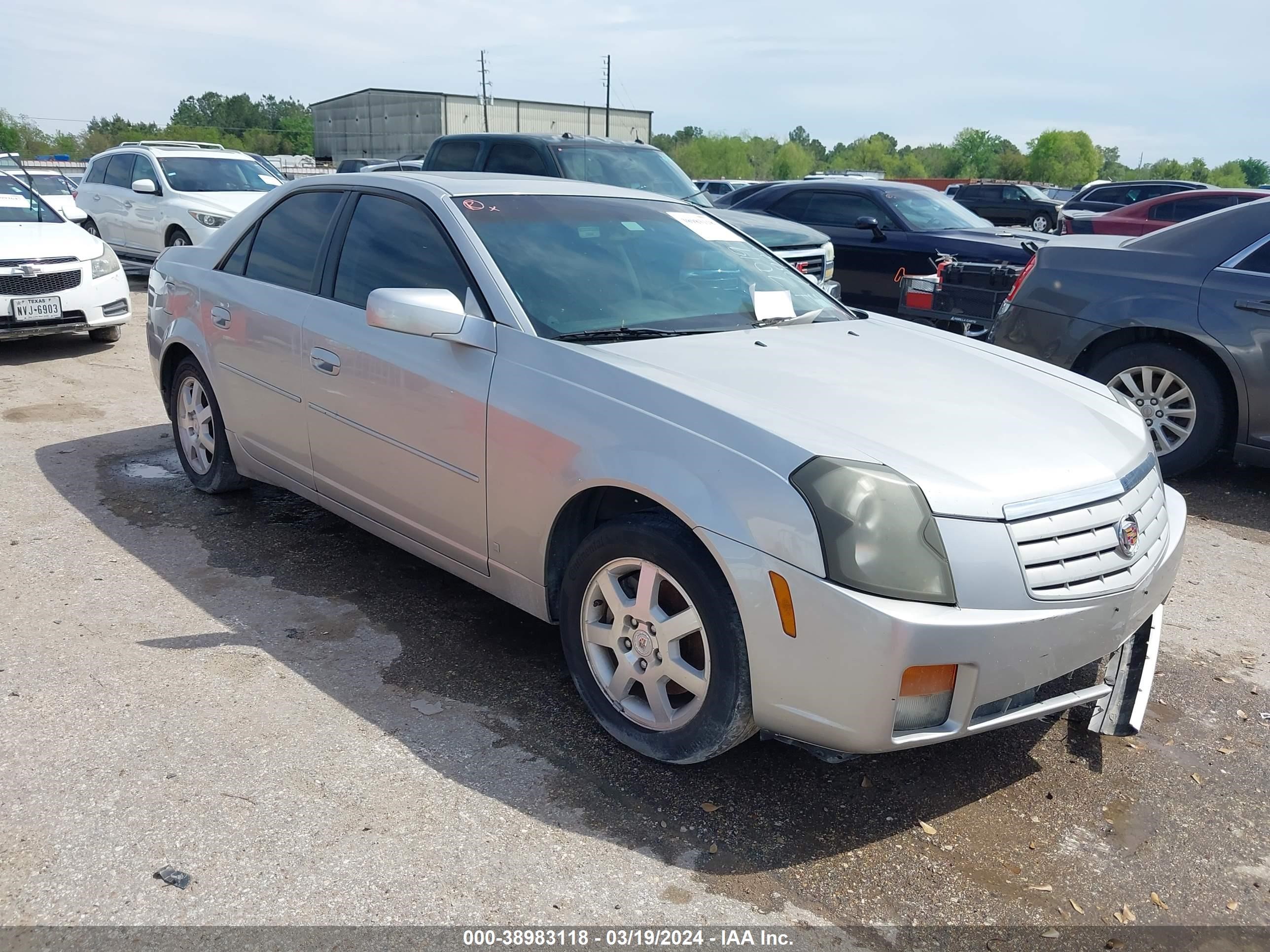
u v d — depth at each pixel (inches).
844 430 102.0
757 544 94.5
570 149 376.5
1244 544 189.8
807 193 402.6
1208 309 207.2
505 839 97.8
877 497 92.7
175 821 97.9
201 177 495.5
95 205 525.0
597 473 107.5
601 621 115.1
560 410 113.3
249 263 169.8
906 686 91.3
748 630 96.0
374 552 168.4
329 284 150.4
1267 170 5935.0
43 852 92.9
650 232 150.8
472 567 130.4
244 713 117.7
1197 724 126.0
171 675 125.8
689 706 105.1
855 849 99.3
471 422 122.9
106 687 122.2
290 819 99.0
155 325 192.4
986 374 127.6
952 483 96.1
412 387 130.9
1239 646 147.3
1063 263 228.7
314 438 151.9
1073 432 112.5
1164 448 219.9
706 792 107.0
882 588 90.7
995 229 382.0
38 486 195.8
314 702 121.0
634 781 108.3
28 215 347.9
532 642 139.6
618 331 126.2
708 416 102.4
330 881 90.8
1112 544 102.0
